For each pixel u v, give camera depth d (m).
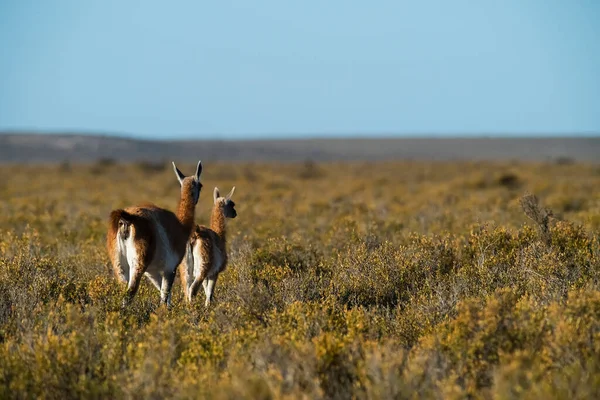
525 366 24.36
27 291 37.50
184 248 40.25
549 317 28.72
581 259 44.62
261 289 36.97
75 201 121.50
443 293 37.41
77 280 42.03
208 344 28.36
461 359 25.94
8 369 25.38
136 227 36.94
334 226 65.88
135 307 36.41
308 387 23.91
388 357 24.83
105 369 25.88
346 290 40.38
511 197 121.19
